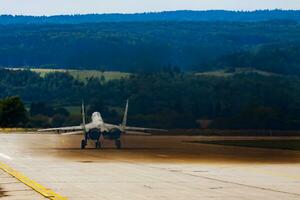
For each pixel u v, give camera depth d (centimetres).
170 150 13162
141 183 6431
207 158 10500
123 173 7550
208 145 15725
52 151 12494
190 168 8394
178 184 6362
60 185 6200
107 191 5734
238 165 9006
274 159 10331
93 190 5803
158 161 9706
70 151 12569
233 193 5688
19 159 9994
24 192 5619
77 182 6488
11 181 6544
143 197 5359
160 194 5553
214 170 8119
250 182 6650
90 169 8106
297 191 5881
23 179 6744
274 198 5381
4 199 5175
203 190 5878
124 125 15100
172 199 5256
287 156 11144
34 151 12381
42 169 8069
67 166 8588
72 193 5575
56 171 7775
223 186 6238
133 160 9906
